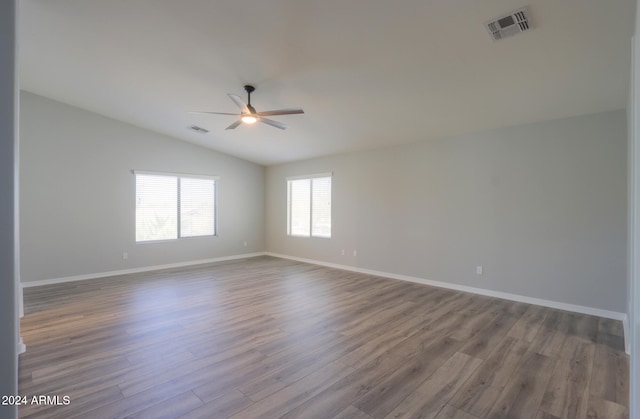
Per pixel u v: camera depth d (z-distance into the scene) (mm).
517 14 2260
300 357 2615
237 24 2723
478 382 2260
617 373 2385
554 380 2289
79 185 5422
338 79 3469
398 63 3041
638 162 1436
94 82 4309
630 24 2211
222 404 1995
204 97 4387
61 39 3254
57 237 5207
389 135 5047
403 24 2490
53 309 3801
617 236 3512
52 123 5164
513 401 2043
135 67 3742
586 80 2996
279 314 3646
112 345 2816
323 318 3520
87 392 2109
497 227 4367
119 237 5844
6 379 1362
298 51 3029
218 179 7250
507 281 4285
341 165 6426
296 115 4566
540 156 4016
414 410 1949
